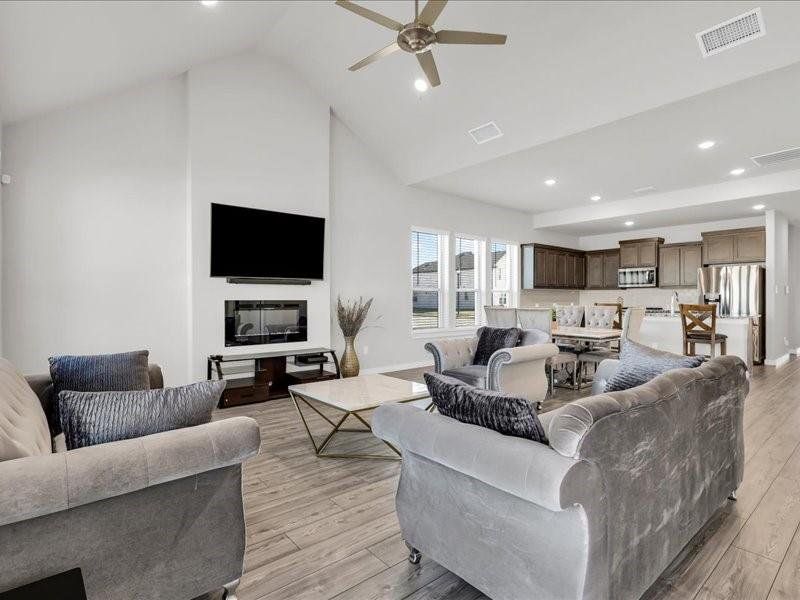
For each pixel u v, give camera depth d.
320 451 3.14
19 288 3.83
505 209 8.41
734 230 7.61
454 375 4.04
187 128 4.65
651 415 1.55
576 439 1.26
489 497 1.48
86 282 4.15
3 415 1.47
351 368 5.71
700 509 1.95
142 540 1.36
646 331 6.59
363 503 2.41
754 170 5.76
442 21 3.83
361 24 4.25
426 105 5.04
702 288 7.53
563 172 5.92
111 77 3.86
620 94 3.96
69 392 1.42
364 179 6.27
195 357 4.61
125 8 2.93
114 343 4.29
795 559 1.87
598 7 3.39
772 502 2.37
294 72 5.36
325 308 5.60
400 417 1.75
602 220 8.09
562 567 1.30
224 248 4.74
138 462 1.29
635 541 1.49
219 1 3.44
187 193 4.67
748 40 3.18
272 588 1.70
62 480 1.17
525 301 8.96
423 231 7.13
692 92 3.64
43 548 1.19
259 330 5.06
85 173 4.15
